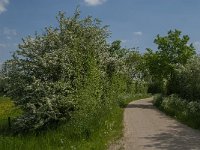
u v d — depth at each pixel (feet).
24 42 61.11
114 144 48.14
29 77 59.82
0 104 100.68
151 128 63.26
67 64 59.36
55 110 57.52
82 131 49.88
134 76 194.80
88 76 60.29
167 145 46.75
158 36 130.52
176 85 116.98
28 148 41.45
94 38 66.18
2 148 40.98
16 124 58.08
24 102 59.52
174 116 83.10
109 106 84.94
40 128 58.03
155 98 141.59
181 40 128.57
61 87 57.98
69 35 62.08
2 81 60.49
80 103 55.98
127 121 74.69
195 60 95.20
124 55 152.05
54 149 42.04
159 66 129.49
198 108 80.43
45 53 59.93
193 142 48.65
